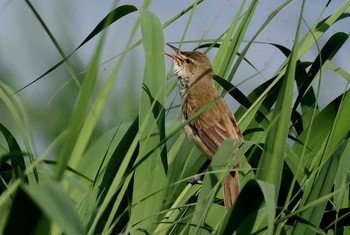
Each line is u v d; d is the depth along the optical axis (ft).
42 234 18.52
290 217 23.75
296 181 29.09
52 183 16.34
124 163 23.11
